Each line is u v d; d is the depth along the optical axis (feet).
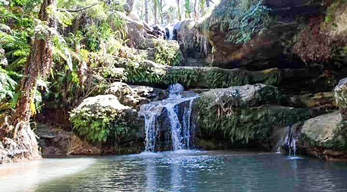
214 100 36.58
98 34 45.98
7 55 37.37
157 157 28.86
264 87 36.83
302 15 32.86
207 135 36.91
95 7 44.57
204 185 15.23
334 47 32.14
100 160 27.37
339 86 22.90
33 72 26.78
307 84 41.50
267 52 38.86
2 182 16.98
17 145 27.53
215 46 43.16
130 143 34.55
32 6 32.37
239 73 44.09
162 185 15.39
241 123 34.83
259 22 35.68
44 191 14.52
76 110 34.32
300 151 27.27
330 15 30.01
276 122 33.58
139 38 56.90
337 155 23.12
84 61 39.04
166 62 56.65
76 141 34.58
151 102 40.16
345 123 22.77
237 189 14.21
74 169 21.88
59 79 40.37
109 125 33.37
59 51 30.14
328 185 14.44
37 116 40.19
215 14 39.96
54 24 28.99
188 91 44.80
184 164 23.27
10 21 34.06
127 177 18.03
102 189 14.74
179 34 64.54
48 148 34.78
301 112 33.81
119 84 40.57
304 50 34.86
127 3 60.59
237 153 31.01
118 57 45.73
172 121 37.19
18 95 26.81
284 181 15.75
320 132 24.91
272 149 32.71
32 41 28.27
